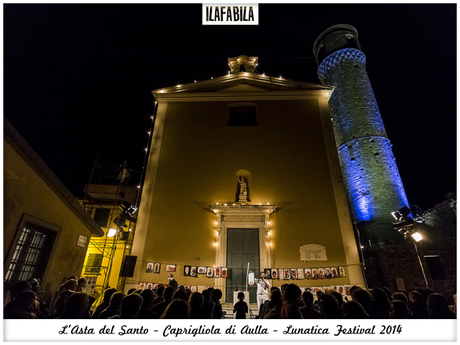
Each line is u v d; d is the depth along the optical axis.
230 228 11.01
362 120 23.62
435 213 16.97
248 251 10.59
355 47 27.56
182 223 11.04
